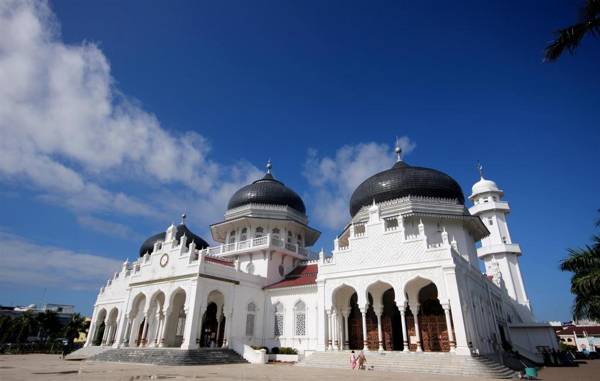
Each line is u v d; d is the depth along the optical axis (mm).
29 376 18281
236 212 43438
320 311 28750
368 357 24000
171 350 27875
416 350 26234
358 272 27938
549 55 15203
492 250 47344
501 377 20750
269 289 35281
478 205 50438
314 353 26609
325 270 29766
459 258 26203
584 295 19594
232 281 33062
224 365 26281
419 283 26672
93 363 27906
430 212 33938
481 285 30562
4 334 59594
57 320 65375
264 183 45281
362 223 34906
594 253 19594
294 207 44406
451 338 22875
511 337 38969
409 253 26250
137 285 35719
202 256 31094
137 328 35375
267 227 41844
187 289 30453
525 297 45219
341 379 17594
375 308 27797
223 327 34656
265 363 28594
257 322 34281
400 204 35219
